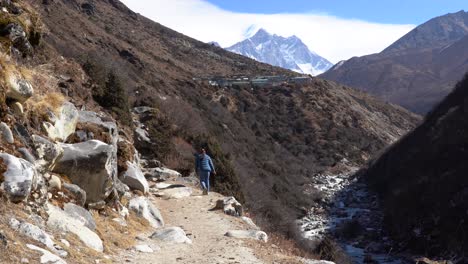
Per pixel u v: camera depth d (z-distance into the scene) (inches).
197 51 5032.0
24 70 320.2
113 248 278.7
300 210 1712.6
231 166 844.6
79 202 293.4
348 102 4069.9
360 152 3211.1
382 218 1681.8
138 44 3528.5
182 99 2124.8
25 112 286.0
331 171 2783.0
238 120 2856.8
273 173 1841.8
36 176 244.4
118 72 1229.7
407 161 2043.6
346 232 1496.1
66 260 216.5
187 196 538.9
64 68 643.5
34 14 377.4
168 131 872.9
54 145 283.3
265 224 608.1
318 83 4124.0
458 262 1039.0
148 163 697.6
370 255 1178.6
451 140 1733.5
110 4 4918.8
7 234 198.4
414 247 1250.6
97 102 700.0
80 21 2709.2
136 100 1045.8
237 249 330.6
